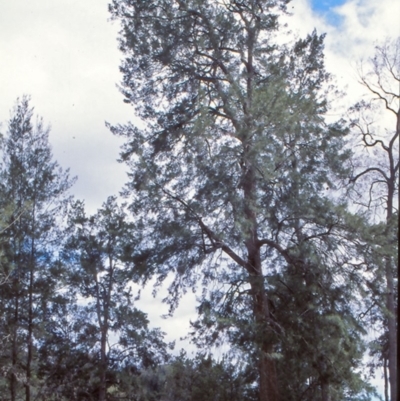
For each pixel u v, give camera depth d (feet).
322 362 72.59
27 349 103.50
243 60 86.07
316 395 78.69
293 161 78.59
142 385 100.78
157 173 76.84
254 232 75.41
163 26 85.87
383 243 72.28
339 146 82.17
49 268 104.83
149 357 102.32
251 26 85.97
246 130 72.54
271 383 73.61
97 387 100.17
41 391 100.58
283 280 75.15
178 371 94.73
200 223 75.77
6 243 99.55
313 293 74.08
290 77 88.38
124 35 87.66
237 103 76.23
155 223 78.18
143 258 78.18
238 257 78.18
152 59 86.43
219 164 73.36
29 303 103.40
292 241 76.33
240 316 73.61
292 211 74.38
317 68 90.43
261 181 73.61
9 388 102.12
